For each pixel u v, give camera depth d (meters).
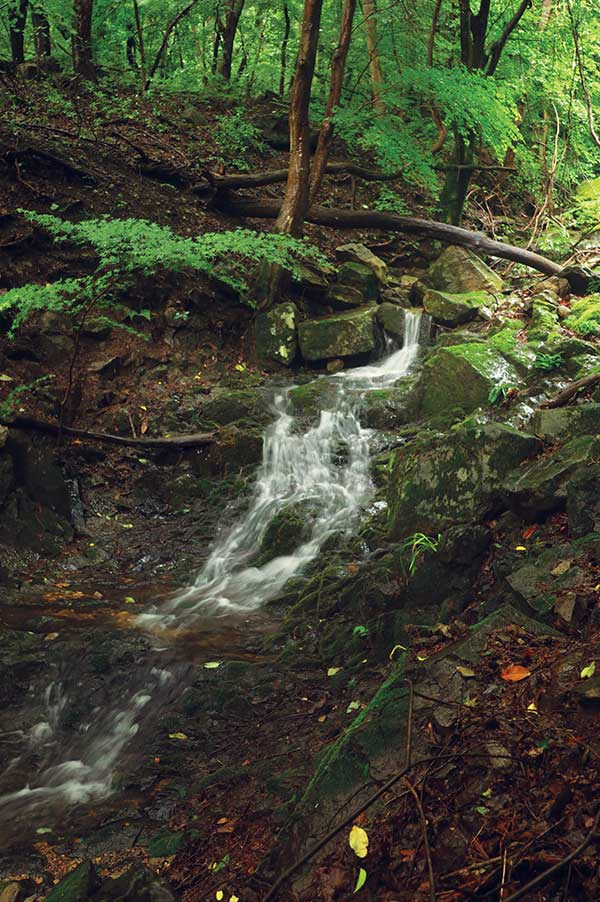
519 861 2.74
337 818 3.35
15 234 8.77
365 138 10.30
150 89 12.68
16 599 6.00
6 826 3.96
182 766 4.34
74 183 9.73
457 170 10.91
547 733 3.19
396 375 8.52
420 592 5.00
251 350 9.18
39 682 5.02
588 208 11.92
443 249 10.95
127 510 7.40
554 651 3.72
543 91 12.62
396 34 12.27
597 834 2.64
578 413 5.65
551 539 4.82
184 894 3.40
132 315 8.30
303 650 5.17
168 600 6.12
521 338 8.08
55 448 7.54
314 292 9.66
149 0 13.79
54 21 12.78
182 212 10.08
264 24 14.92
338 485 7.20
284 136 12.25
